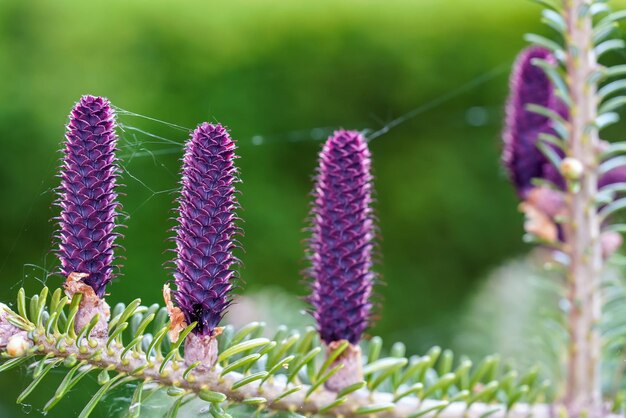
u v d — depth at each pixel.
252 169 1.44
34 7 1.28
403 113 1.56
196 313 0.43
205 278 0.43
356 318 0.45
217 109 1.40
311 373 0.46
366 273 0.45
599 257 0.51
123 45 1.33
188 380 0.43
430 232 1.59
